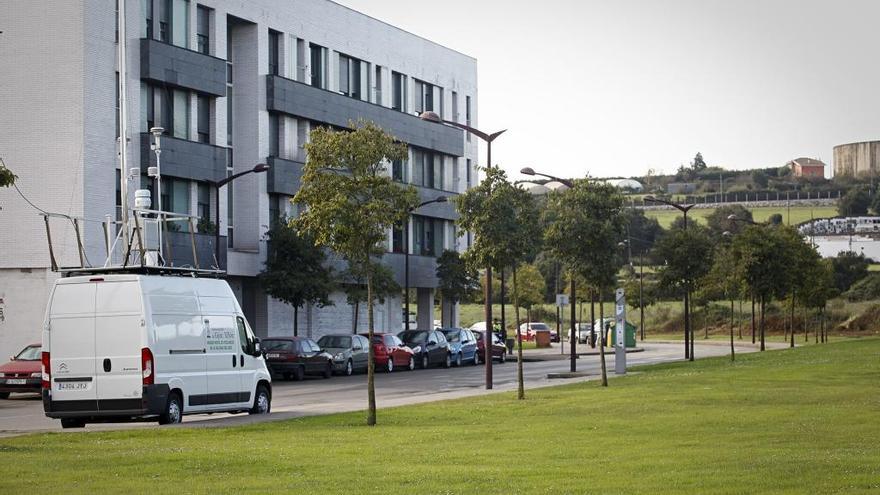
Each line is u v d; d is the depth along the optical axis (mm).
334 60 62625
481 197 31609
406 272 59875
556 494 12742
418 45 71875
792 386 31156
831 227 154875
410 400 31391
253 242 55719
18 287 43344
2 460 16688
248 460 16547
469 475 14562
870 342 69688
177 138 48781
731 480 13586
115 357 22766
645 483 13523
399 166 68812
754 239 57438
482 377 45406
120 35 37625
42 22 43812
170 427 22609
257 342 26703
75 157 43312
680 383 33500
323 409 28297
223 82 52156
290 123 58344
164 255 46812
